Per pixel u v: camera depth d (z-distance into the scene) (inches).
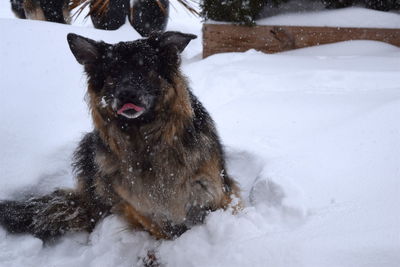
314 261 38.7
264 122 66.6
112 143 48.6
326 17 106.4
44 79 75.4
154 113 46.5
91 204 58.4
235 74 84.2
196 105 50.7
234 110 71.3
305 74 81.7
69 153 64.6
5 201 56.9
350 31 103.3
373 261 37.5
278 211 48.1
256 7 102.2
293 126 64.2
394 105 60.4
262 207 50.1
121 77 45.4
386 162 50.4
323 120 63.8
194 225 51.8
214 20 106.5
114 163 49.6
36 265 52.1
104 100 46.7
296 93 74.9
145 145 47.7
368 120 58.7
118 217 55.6
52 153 63.9
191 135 48.1
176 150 47.6
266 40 104.3
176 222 51.0
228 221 47.9
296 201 47.4
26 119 67.2
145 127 47.0
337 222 43.0
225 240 46.3
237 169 61.0
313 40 104.3
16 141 63.8
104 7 105.7
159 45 46.9
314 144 57.4
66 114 70.7
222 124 67.9
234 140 63.2
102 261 50.3
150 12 108.4
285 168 52.8
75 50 47.3
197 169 48.4
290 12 111.6
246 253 42.0
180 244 48.1
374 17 104.6
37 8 113.8
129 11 110.0
